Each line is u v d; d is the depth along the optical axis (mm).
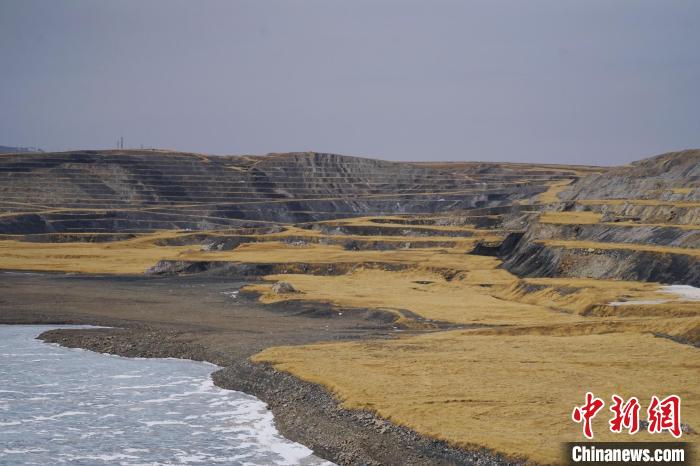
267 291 153750
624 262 147250
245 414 76125
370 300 140250
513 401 71188
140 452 66188
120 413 76688
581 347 94625
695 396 72750
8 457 65188
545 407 69250
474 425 64438
